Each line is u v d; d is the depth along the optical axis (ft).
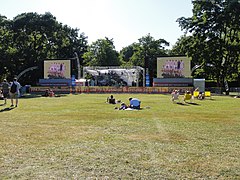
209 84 195.00
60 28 215.92
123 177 17.84
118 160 21.39
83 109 61.52
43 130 34.12
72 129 34.91
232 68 157.69
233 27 152.35
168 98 106.22
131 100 64.90
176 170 19.15
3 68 184.55
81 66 277.44
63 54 236.63
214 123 40.52
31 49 200.23
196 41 155.53
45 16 202.49
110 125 38.32
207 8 152.87
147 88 156.46
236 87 189.06
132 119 44.73
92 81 192.03
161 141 28.02
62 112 55.06
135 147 25.50
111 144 26.63
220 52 152.35
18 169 19.27
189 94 86.48
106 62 272.31
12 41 197.77
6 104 74.95
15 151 23.91
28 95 135.85
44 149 24.61
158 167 19.77
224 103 81.15
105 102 83.82
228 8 145.89
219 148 25.23
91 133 32.19
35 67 193.77
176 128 35.94
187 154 23.17
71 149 24.66
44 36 209.46
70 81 177.17
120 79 184.75
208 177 17.88
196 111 57.77
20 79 200.75
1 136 30.27
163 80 161.38
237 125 38.70
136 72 182.70
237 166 20.03
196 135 31.19
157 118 46.09
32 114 51.44
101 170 19.13
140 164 20.43
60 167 19.72
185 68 157.38
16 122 40.98
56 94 143.43
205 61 153.38
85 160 21.38
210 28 154.30
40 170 19.08
